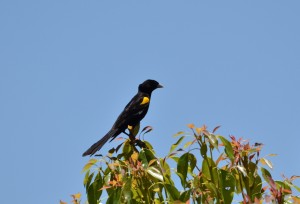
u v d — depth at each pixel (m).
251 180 9.62
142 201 9.85
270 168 9.48
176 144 9.98
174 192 9.41
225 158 9.95
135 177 9.79
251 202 8.72
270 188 8.75
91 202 10.21
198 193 9.23
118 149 11.52
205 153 9.82
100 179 10.28
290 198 8.88
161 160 10.25
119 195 9.47
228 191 9.23
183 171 9.86
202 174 9.85
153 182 9.86
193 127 9.92
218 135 9.70
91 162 10.42
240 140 9.81
